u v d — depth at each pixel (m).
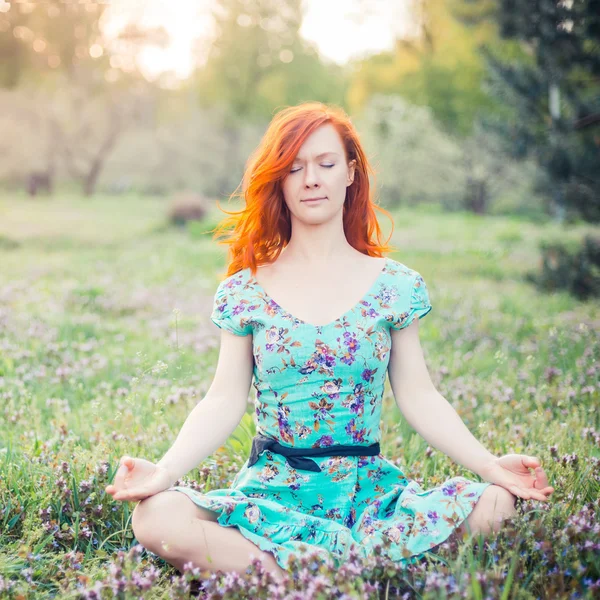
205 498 2.49
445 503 2.50
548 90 9.35
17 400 4.50
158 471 2.47
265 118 50.88
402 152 32.16
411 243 16.59
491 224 23.16
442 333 6.73
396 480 2.76
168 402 4.23
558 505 2.76
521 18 8.78
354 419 2.67
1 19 30.05
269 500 2.61
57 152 46.47
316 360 2.63
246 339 2.80
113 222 24.75
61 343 5.99
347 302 2.72
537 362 5.11
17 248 15.94
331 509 2.63
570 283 9.05
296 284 2.77
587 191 9.10
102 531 2.84
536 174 10.18
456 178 32.31
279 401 2.68
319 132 2.76
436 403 2.76
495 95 9.66
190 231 19.80
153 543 2.43
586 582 2.20
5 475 3.14
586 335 5.75
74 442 3.66
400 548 2.44
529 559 2.39
